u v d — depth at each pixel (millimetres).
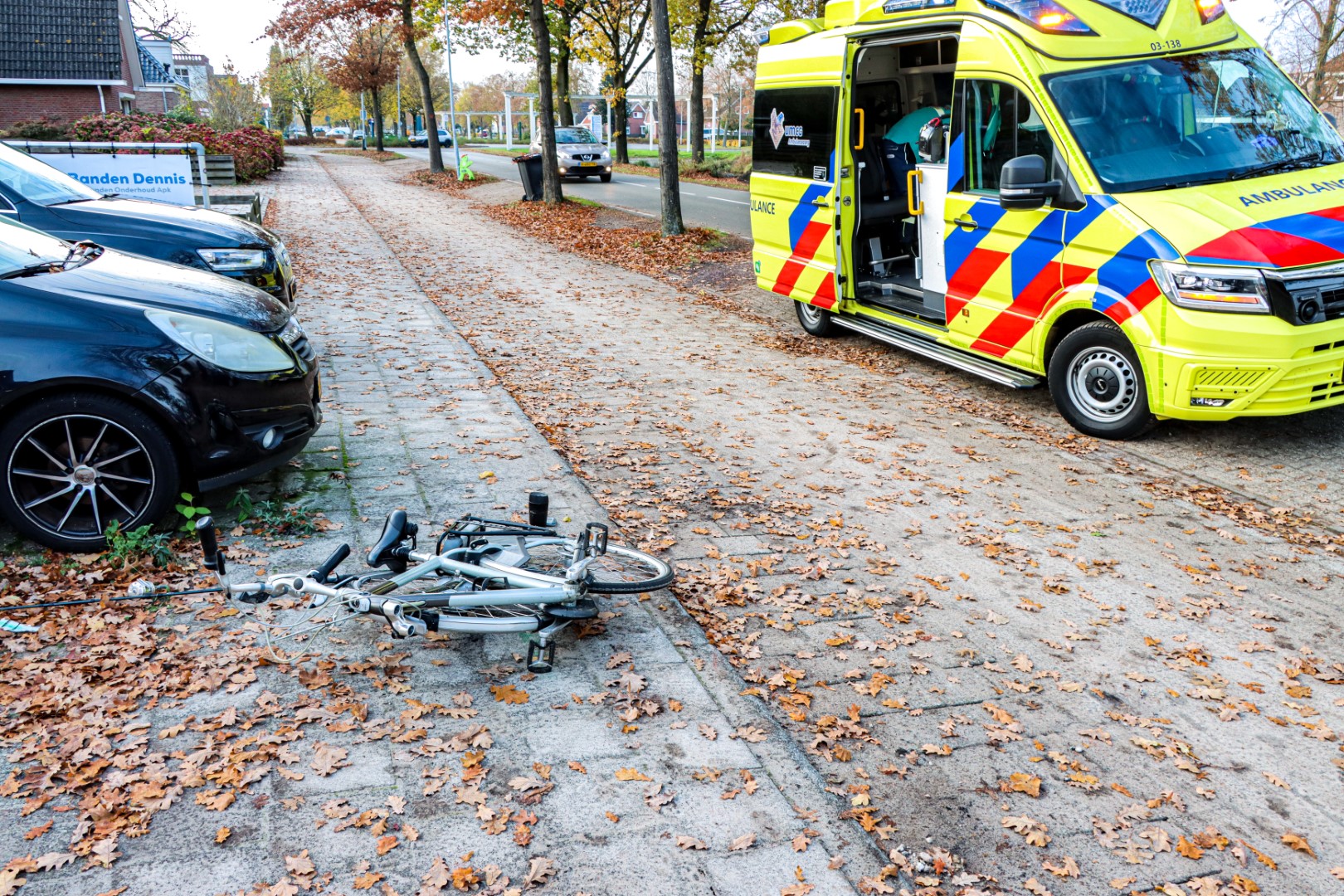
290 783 2969
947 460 6285
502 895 2555
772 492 5699
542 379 8148
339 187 29703
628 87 38312
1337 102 27125
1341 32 25906
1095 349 6500
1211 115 6637
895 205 9031
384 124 118562
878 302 8930
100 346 4227
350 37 59250
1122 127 6516
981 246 7262
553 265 14883
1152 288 5930
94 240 7211
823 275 9289
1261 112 6738
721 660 3801
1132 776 3189
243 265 7711
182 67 59781
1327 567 4766
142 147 13148
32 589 4070
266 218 19703
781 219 9922
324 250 15562
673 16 32188
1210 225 5852
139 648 3654
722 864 2697
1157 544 5023
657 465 6129
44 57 30891
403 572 3947
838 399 7750
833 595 4418
